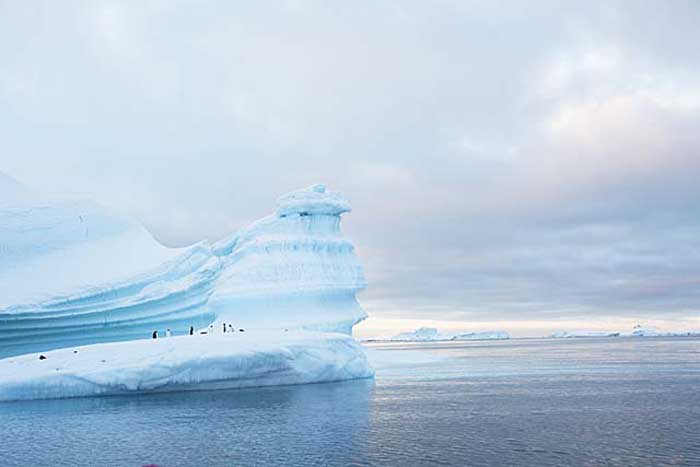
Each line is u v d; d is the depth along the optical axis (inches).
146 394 1865.2
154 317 2837.1
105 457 1091.9
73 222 3100.4
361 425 1368.1
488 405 1697.8
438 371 3083.2
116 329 2800.2
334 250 3149.6
